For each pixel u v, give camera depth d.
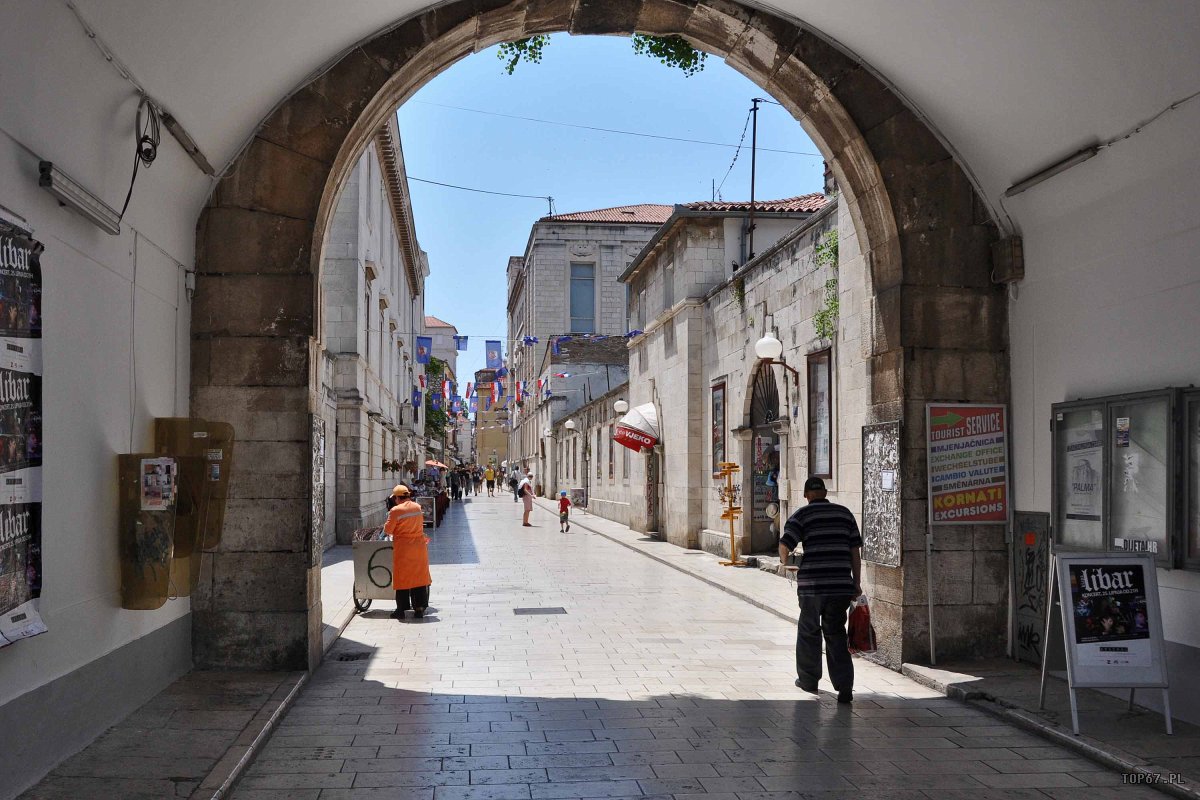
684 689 8.19
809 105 9.61
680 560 19.14
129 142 6.78
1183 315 6.98
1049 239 8.60
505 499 59.31
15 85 5.06
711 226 21.86
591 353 51.00
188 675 8.12
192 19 6.50
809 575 7.91
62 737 5.64
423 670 8.90
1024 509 8.91
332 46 8.55
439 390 67.06
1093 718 6.90
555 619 12.07
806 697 7.91
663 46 10.79
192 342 8.48
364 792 5.45
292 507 8.43
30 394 5.12
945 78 8.57
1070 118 7.72
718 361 20.50
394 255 35.69
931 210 9.23
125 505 6.67
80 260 6.07
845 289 12.89
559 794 5.43
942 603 8.95
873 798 5.39
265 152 8.65
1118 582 6.59
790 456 15.59
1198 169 6.80
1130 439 7.35
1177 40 6.36
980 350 9.19
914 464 8.99
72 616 5.85
